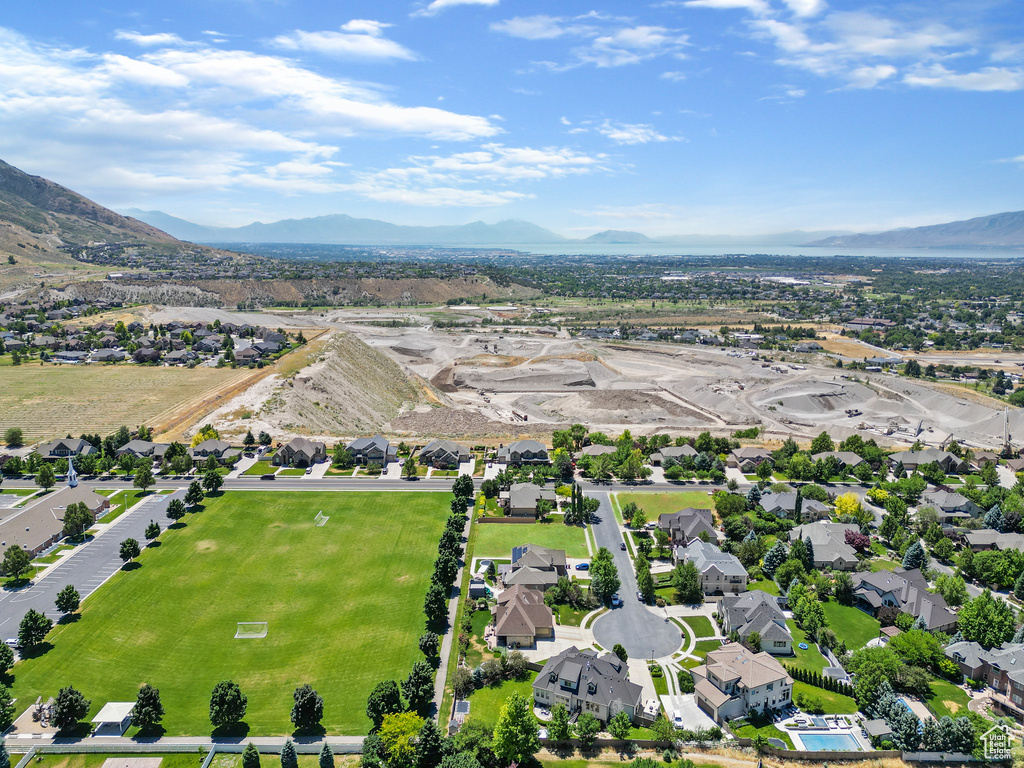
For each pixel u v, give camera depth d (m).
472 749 74.19
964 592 105.81
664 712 82.56
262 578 110.00
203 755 73.69
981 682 88.88
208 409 194.00
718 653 87.69
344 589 107.19
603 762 75.00
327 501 142.00
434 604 97.75
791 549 118.38
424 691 80.88
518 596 100.56
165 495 143.12
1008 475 172.12
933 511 135.50
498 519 134.88
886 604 105.81
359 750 74.31
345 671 87.69
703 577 110.00
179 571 111.56
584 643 96.00
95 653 90.19
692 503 145.88
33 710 79.25
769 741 77.94
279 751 73.94
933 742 76.56
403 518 134.50
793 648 96.12
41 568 111.75
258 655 90.62
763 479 161.00
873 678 84.50
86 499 132.88
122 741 75.44
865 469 162.00
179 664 88.56
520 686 86.69
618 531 131.88
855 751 76.19
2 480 148.62
